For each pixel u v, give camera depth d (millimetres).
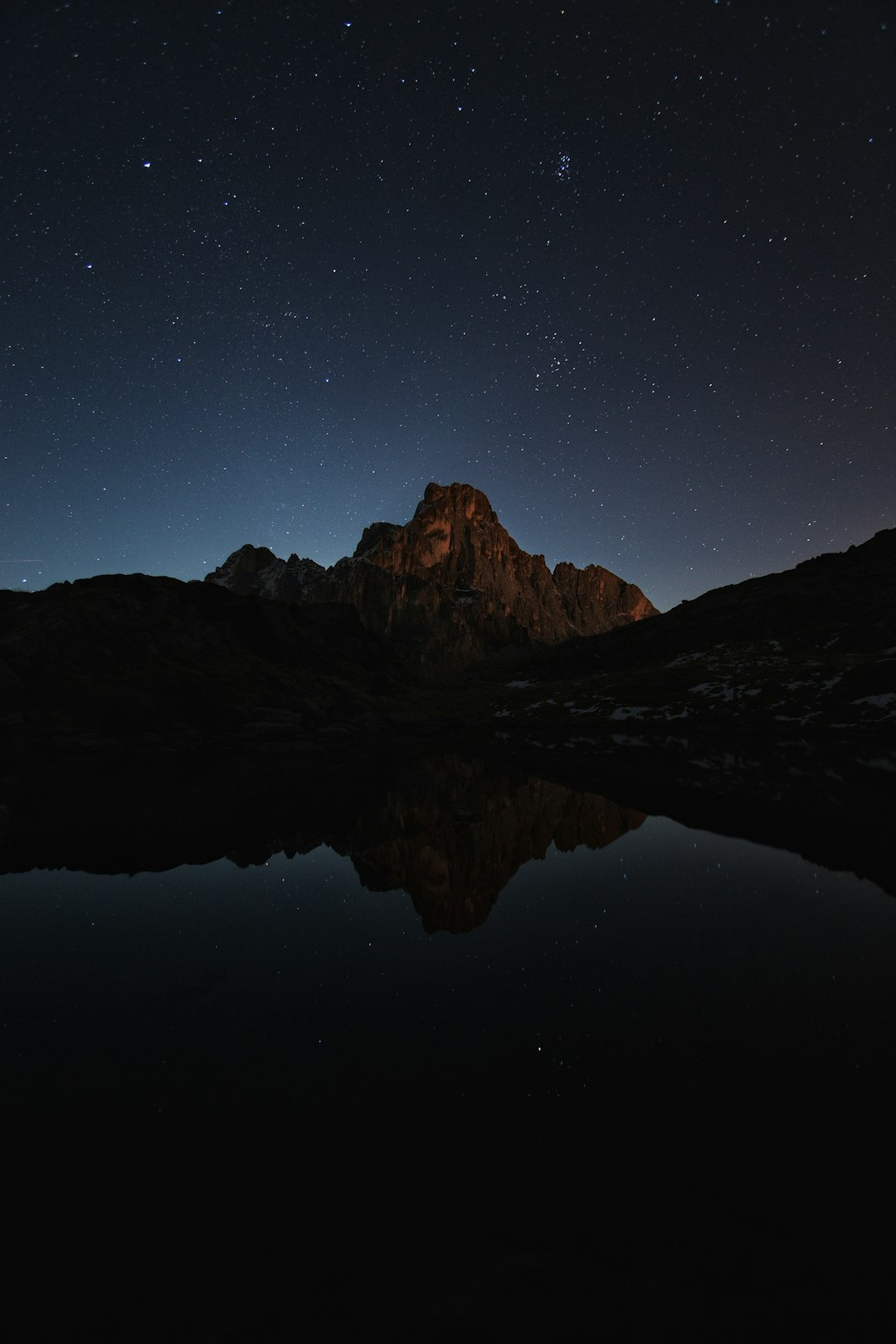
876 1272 4469
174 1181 5715
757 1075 7305
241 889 16562
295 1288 4453
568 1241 4820
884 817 23875
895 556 126938
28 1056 8227
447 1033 8578
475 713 99500
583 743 66188
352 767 49188
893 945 11594
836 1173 5574
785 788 32094
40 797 33781
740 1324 4023
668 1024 8680
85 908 15062
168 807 30547
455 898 15477
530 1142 6105
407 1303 4242
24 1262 4809
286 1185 5609
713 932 12484
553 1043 8188
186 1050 8289
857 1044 8031
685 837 21500
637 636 135250
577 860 18906
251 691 77812
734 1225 4973
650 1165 5730
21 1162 6051
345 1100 6977
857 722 59812
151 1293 4438
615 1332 3949
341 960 11516
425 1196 5375
